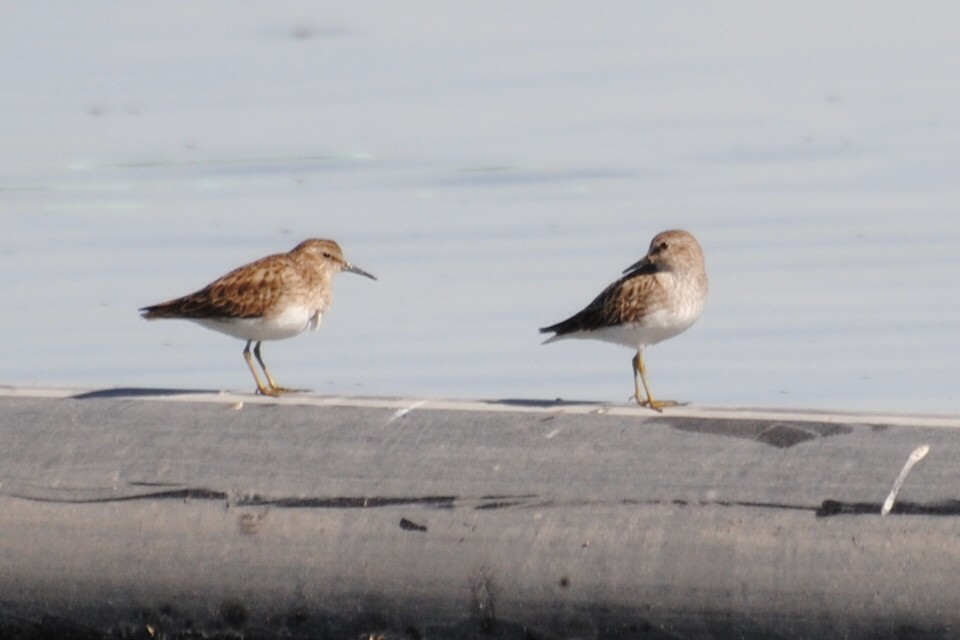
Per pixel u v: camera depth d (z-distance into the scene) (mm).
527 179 20781
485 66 26875
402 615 6480
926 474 6219
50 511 6719
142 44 28406
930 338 15531
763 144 22266
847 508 6152
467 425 6836
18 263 17625
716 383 14672
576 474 6469
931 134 22547
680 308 10984
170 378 14805
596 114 23875
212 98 24938
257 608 6578
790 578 6094
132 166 21453
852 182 20484
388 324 16094
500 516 6414
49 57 27422
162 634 6703
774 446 6496
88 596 6695
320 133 22953
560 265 17422
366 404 7184
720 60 27062
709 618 6184
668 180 20750
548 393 14477
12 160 21859
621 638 6297
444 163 21656
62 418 7113
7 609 6785
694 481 6355
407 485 6543
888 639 6047
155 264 17547
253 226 18984
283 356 15430
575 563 6277
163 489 6695
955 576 5961
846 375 14695
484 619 6402
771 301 16578
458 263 17656
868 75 25984
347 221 19094
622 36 28891
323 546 6504
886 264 17422
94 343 15555
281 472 6680
